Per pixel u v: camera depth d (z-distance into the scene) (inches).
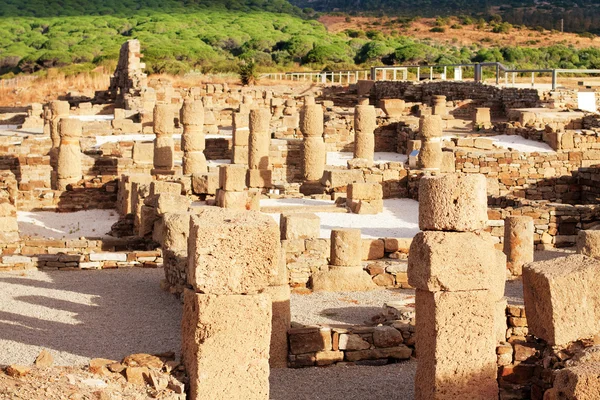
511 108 2370.8
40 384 519.2
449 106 2502.5
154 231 1098.7
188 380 556.7
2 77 4441.4
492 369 548.7
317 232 947.3
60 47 5693.9
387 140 2044.8
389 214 1298.0
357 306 846.5
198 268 537.3
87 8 7706.7
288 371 674.2
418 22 6953.7
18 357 668.1
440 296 543.5
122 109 2566.4
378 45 4923.7
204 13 7440.9
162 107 1615.4
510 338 614.2
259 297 542.9
